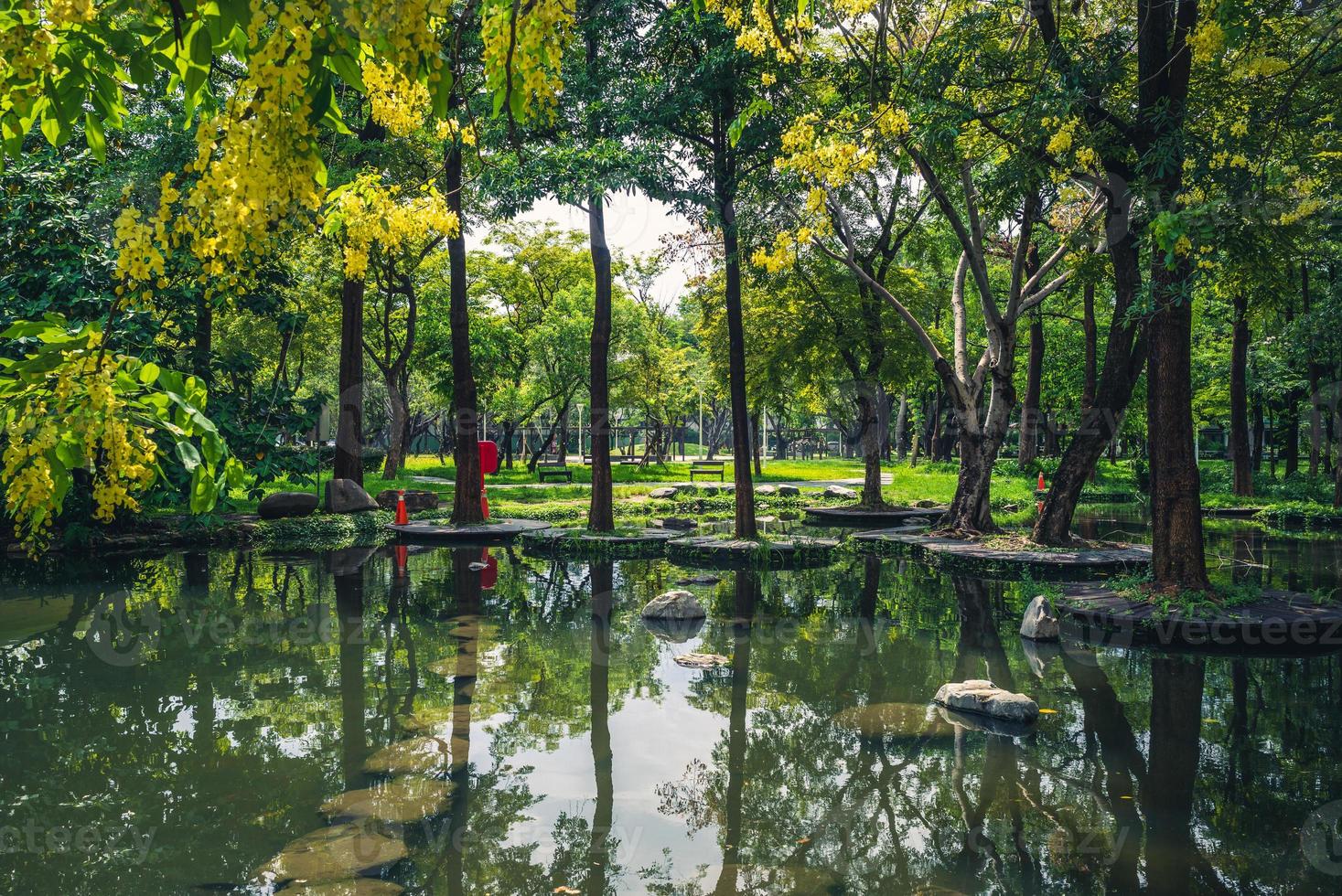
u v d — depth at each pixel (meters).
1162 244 4.55
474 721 6.02
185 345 17.67
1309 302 21.62
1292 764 5.23
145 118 14.87
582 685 6.94
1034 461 28.25
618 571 13.16
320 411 19.16
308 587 11.40
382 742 5.58
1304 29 9.24
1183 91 9.40
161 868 3.90
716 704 6.48
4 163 1.78
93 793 4.77
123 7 1.50
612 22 14.17
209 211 1.55
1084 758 5.38
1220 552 14.30
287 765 5.19
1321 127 10.15
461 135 2.47
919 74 11.80
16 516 1.61
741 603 10.66
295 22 1.45
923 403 43.41
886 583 12.12
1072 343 33.12
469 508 18.41
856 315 20.59
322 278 20.70
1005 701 6.14
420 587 11.50
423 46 1.55
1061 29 12.21
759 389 22.78
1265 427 39.06
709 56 13.48
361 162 17.23
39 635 8.54
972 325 32.62
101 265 14.19
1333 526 18.48
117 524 15.20
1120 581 10.29
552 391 34.22
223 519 17.06
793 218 15.24
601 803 4.70
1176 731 5.86
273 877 3.85
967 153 13.13
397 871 3.92
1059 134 10.12
